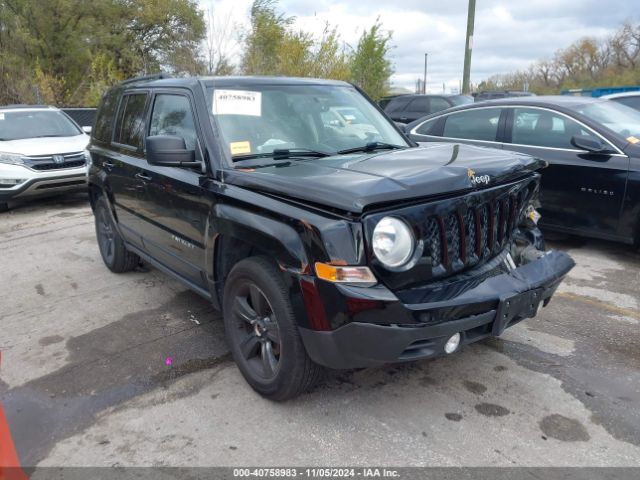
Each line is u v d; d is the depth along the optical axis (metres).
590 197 5.63
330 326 2.73
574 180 5.71
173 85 4.20
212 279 3.65
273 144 3.69
